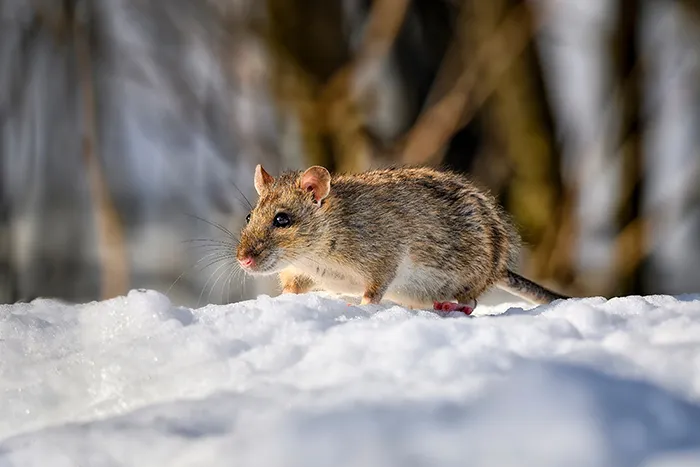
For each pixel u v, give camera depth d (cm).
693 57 1886
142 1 2034
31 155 1972
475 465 423
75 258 1939
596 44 1853
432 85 1780
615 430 436
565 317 623
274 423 467
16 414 575
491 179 1752
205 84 2055
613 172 1883
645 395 465
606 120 1816
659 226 1794
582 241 1855
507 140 1731
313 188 868
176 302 1780
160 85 2075
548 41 1853
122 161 2141
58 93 1969
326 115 1692
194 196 2089
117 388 584
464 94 1636
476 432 443
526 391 467
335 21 1739
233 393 519
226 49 1898
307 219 866
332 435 450
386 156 1686
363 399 485
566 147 1858
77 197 1972
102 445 477
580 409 447
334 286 898
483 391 480
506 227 941
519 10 1653
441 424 451
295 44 1727
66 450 477
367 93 1733
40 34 1950
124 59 2073
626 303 703
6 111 1966
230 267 966
